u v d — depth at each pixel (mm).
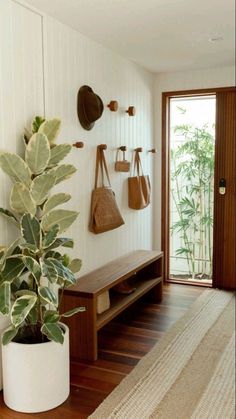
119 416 2078
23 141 2416
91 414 2100
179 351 2805
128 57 3646
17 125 2377
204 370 2533
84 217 3084
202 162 4367
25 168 2109
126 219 3816
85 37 3031
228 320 3352
